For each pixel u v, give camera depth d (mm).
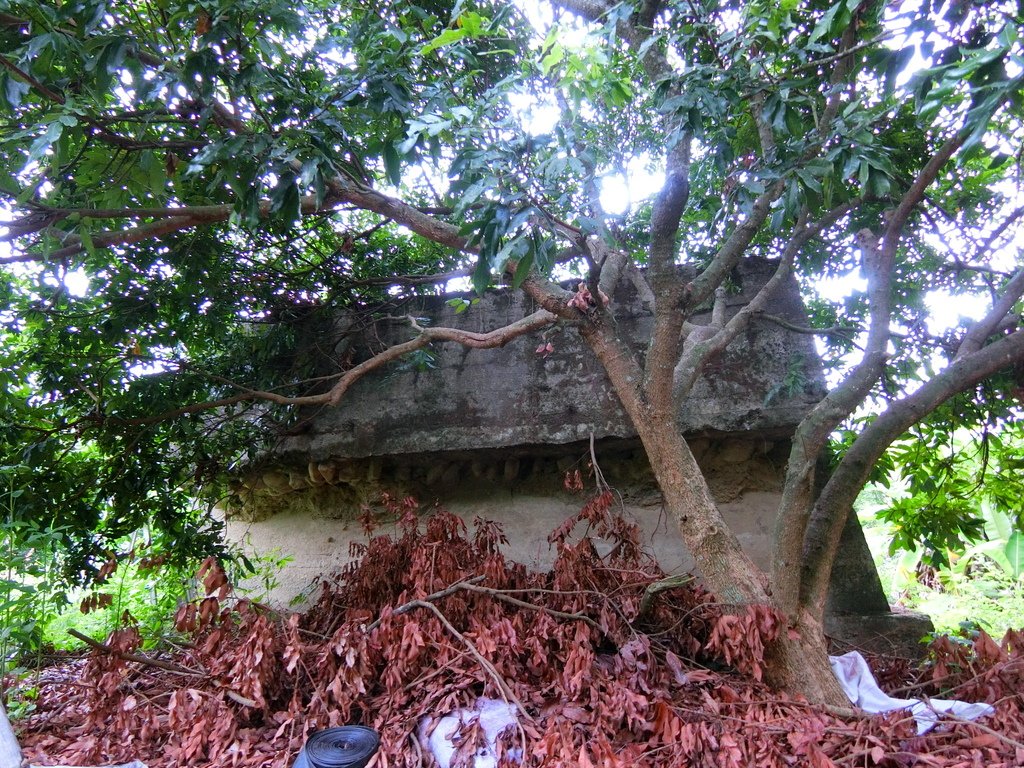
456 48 3102
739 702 2689
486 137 2807
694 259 5355
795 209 2771
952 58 2451
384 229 5785
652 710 2619
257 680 2889
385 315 5320
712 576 2938
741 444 4520
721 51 3084
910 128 4051
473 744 2512
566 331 4844
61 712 3465
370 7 3910
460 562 3801
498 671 2924
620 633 3266
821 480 4488
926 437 4727
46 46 2600
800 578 2895
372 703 3002
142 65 2734
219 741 2758
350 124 3400
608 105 4266
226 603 5016
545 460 4961
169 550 4949
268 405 5285
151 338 4992
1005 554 9820
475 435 4688
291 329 5457
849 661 3145
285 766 2596
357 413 4992
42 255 3260
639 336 4773
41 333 4699
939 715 2502
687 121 2748
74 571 4707
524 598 3613
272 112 3307
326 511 5465
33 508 4363
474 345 3938
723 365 4480
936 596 10188
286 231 4660
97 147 3135
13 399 4418
